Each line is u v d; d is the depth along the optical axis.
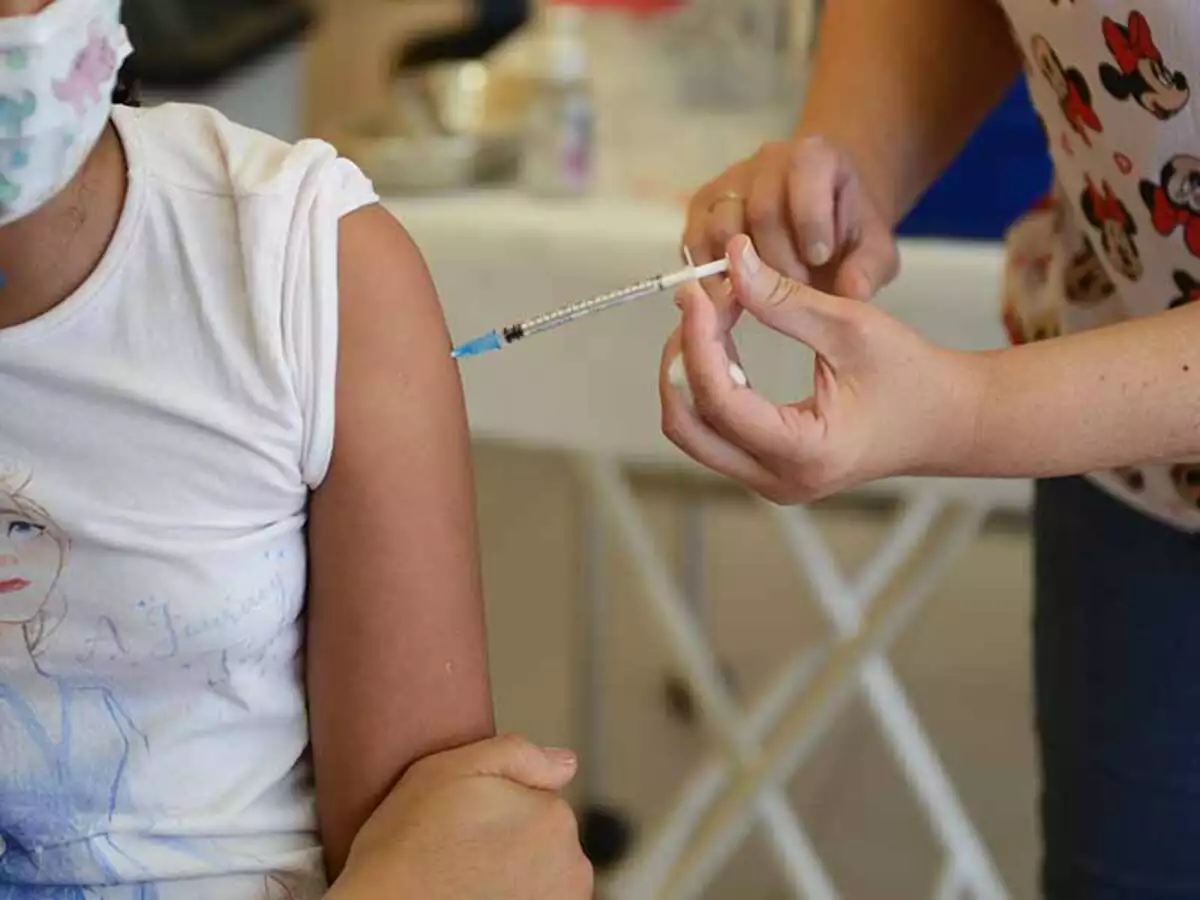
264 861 0.75
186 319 0.68
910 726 1.67
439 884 0.69
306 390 0.69
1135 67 0.78
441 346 0.74
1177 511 0.94
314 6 2.15
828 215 0.86
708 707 1.75
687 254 0.90
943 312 1.32
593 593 2.00
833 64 1.03
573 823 0.73
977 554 2.63
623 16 1.86
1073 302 0.97
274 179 0.69
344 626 0.74
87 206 0.67
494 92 1.68
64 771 0.72
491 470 2.86
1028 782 2.12
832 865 1.98
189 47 1.62
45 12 0.59
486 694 0.77
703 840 1.71
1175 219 0.82
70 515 0.69
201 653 0.71
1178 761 1.03
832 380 0.71
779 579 2.57
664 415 0.73
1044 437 0.73
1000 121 1.34
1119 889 1.08
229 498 0.70
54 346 0.67
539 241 1.36
